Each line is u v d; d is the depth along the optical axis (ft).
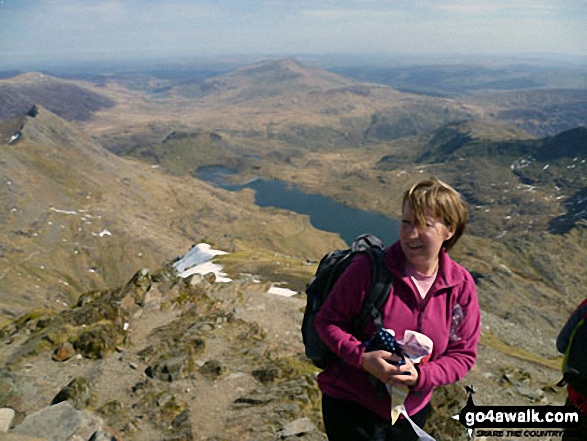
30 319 68.64
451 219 13.38
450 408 37.27
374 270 13.98
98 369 45.52
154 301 67.77
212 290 76.95
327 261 16.12
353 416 14.43
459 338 14.15
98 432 28.14
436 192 13.34
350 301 14.10
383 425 14.21
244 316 69.87
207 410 38.81
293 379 44.57
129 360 47.85
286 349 57.77
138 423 35.53
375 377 13.97
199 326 59.67
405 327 13.64
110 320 57.72
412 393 13.87
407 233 13.46
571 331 15.67
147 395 40.42
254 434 34.50
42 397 38.63
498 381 70.08
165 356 48.03
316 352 15.46
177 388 42.04
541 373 87.86
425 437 14.29
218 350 52.90
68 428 28.73
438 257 14.25
